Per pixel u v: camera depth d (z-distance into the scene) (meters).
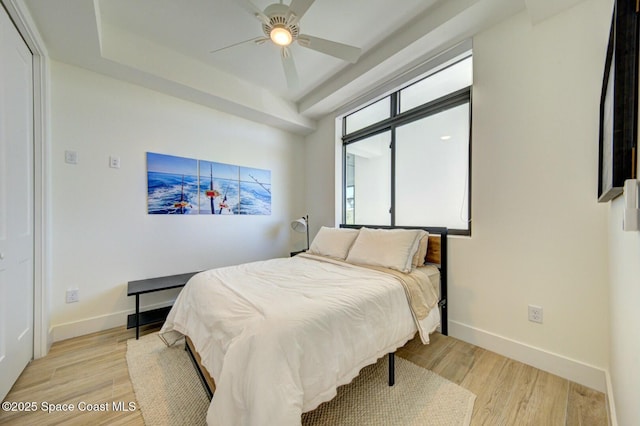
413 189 2.74
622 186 0.83
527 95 1.79
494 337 1.94
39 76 1.90
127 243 2.49
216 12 2.01
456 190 2.39
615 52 0.84
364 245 2.34
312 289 1.55
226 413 0.93
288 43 1.85
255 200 3.48
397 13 2.02
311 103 3.35
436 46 2.18
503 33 1.90
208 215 3.04
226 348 1.11
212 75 2.75
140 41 2.30
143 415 1.32
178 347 2.01
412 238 2.14
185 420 1.29
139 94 2.56
